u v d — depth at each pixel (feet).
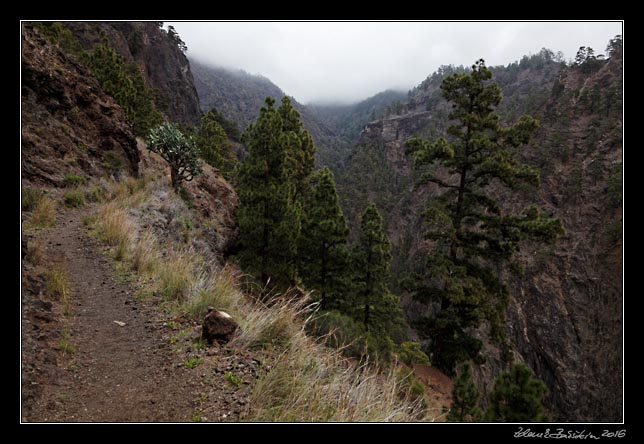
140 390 10.89
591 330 213.66
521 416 8.65
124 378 11.46
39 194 30.45
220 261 44.65
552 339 217.36
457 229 54.24
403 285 58.80
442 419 11.76
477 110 54.75
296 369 12.01
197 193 61.52
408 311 249.14
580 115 311.88
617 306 210.79
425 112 613.52
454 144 57.06
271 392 10.87
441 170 383.65
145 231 29.60
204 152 106.83
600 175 260.21
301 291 54.24
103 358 12.52
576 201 258.98
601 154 269.03
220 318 14.14
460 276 51.39
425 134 509.76
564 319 219.82
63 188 35.63
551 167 283.18
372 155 531.91
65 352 12.30
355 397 11.54
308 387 10.98
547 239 48.11
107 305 16.71
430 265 55.21
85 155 43.45
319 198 60.23
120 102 73.41
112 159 49.19
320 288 59.31
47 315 14.05
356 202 399.85
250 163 50.80
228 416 9.91
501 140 55.01
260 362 12.64
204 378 11.60
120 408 9.97
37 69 42.57
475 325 52.42
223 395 10.78
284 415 9.82
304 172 83.82
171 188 54.19
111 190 41.88
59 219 29.04
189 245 37.19
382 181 465.47
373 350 29.30
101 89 56.75
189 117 308.19
